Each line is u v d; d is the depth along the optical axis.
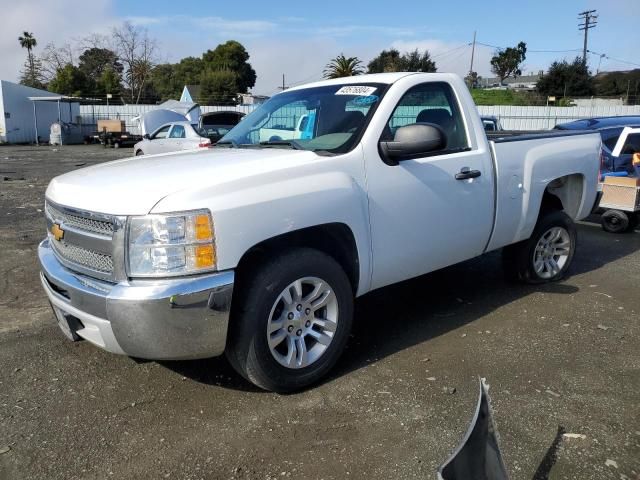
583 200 5.65
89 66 73.12
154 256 2.91
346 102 4.12
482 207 4.50
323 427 3.10
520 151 4.86
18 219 9.10
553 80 60.41
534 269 5.42
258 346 3.21
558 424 3.10
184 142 14.36
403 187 3.88
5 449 2.92
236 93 64.88
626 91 68.00
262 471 2.74
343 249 3.69
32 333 4.40
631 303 5.07
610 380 3.61
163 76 79.50
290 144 4.03
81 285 3.13
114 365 3.85
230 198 3.04
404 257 3.98
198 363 3.88
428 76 4.30
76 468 2.78
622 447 2.89
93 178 3.46
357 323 4.64
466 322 4.62
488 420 2.25
